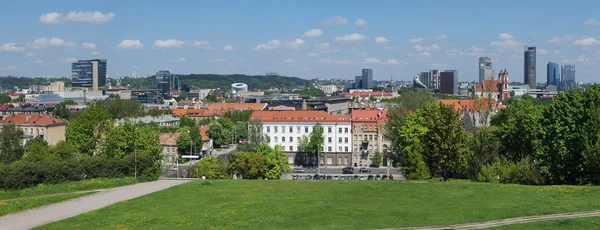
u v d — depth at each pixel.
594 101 87.12
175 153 190.38
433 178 100.12
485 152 96.38
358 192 72.88
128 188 86.06
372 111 190.75
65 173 92.81
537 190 70.69
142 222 59.47
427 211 60.28
